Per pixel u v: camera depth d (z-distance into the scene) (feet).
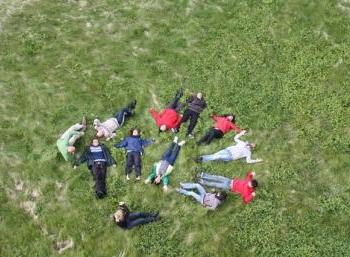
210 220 51.60
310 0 70.90
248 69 63.77
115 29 67.62
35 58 63.82
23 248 49.29
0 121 57.41
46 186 52.95
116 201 52.29
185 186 53.06
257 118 59.41
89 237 50.08
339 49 66.03
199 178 53.88
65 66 63.16
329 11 70.23
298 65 64.28
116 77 62.34
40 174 53.62
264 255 49.57
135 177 53.93
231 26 68.39
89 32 67.10
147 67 63.46
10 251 49.06
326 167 55.93
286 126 59.11
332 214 52.39
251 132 58.29
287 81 62.75
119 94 60.49
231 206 52.49
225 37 67.15
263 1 70.90
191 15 69.67
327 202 53.06
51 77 61.87
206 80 62.59
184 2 70.95
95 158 53.98
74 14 69.26
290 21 69.15
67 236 50.19
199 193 52.65
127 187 53.31
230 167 55.36
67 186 53.11
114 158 55.01
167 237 50.42
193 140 57.21
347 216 52.13
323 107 60.44
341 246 50.06
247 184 52.60
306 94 61.57
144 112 59.31
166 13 69.77
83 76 62.13
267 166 55.67
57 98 59.82
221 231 50.98
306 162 55.98
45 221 50.83
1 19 67.72
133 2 70.95
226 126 57.52
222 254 49.62
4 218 50.75
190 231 50.96
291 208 52.65
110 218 51.29
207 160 55.42
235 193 53.26
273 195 53.47
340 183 54.75
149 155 55.72
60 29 67.15
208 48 65.82
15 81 61.11
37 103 59.26
